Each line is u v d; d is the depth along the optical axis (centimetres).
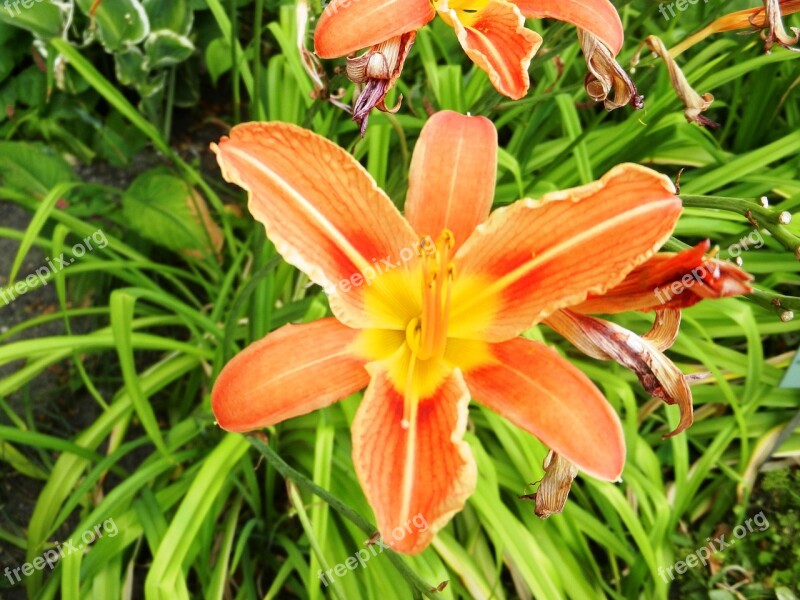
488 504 25
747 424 32
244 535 26
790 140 31
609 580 30
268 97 32
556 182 33
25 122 40
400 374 16
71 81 38
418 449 15
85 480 26
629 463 28
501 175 34
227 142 14
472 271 16
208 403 29
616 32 16
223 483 25
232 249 34
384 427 15
